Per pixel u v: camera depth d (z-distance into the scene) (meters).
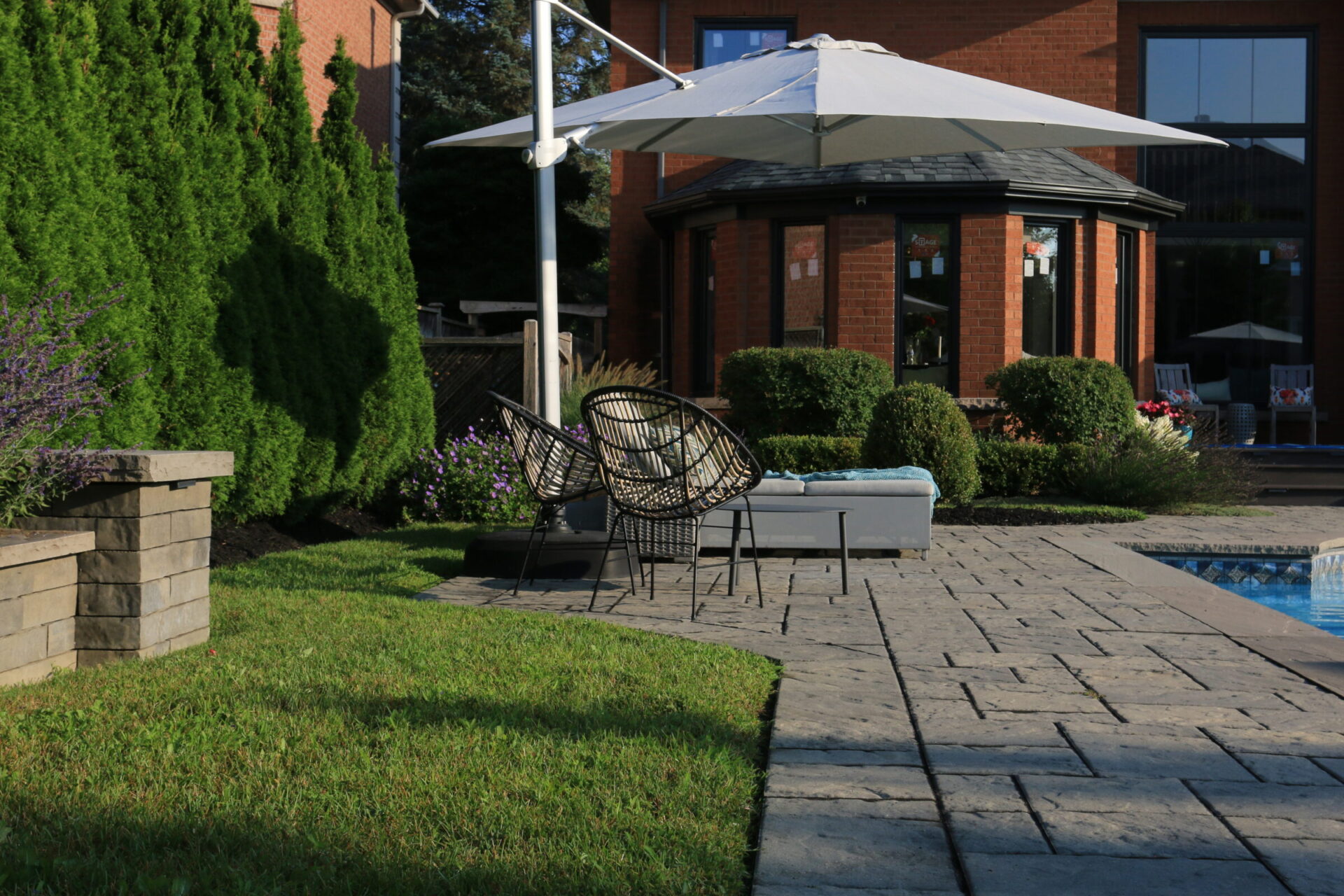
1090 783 2.59
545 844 2.18
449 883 1.98
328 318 7.84
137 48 6.16
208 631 4.17
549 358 6.02
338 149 8.41
